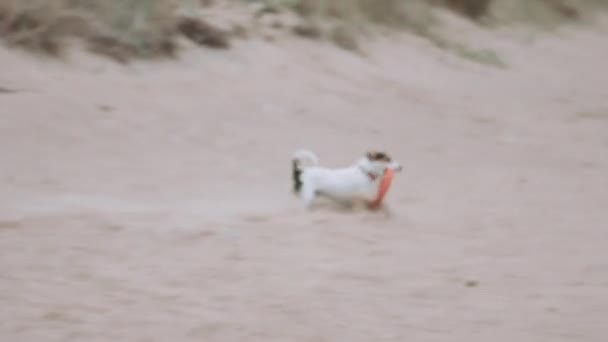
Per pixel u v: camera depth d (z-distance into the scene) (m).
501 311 23.20
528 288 25.20
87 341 19.62
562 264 27.78
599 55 89.81
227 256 26.31
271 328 21.16
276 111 48.12
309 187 31.78
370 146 45.06
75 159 35.53
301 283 24.48
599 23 107.19
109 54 48.69
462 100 60.34
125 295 22.55
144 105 44.00
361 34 67.81
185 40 53.69
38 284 22.72
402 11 75.25
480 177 41.16
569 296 24.62
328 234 29.28
